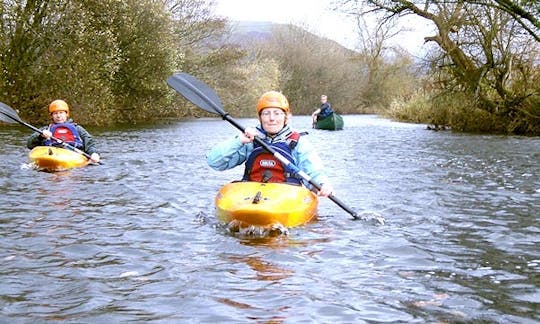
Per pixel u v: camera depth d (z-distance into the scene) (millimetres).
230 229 5234
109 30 22719
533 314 3289
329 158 12000
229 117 6684
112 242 4797
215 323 3139
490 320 3195
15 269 4047
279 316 3240
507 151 13680
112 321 3156
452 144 15852
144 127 23422
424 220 5812
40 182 7922
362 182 8445
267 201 5312
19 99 21406
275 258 4355
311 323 3146
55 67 21625
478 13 19500
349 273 4031
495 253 4598
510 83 21016
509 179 8812
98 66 22562
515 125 20469
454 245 4832
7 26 21047
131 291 3631
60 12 21141
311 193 5859
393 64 47031
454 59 20906
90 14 22484
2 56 20891
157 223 5512
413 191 7625
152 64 26547
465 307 3391
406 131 22250
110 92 24328
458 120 22125
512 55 20062
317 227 5398
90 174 8828
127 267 4121
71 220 5605
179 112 34688
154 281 3820
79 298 3496
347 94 49031
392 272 4066
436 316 3248
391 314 3275
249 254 4461
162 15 26438
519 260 4402
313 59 47656
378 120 33312
